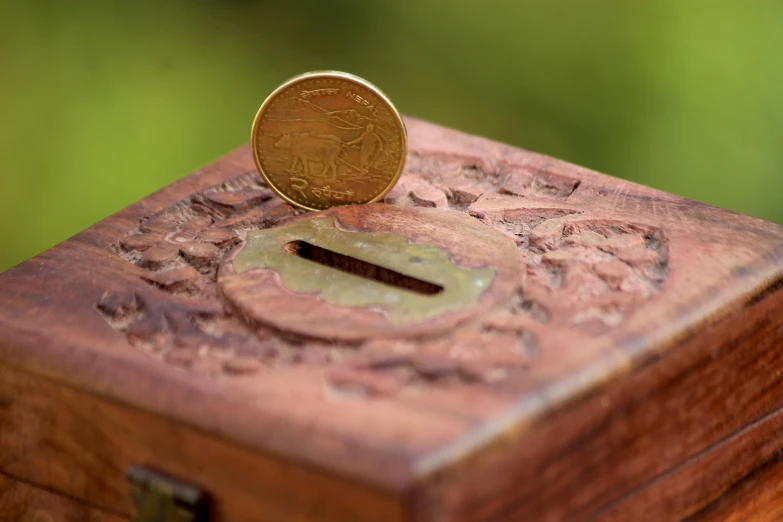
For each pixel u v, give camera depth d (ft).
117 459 0.96
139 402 0.94
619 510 0.97
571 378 0.93
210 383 0.94
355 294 0.99
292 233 1.05
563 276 1.01
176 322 0.99
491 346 0.95
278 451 0.91
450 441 0.89
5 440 1.00
